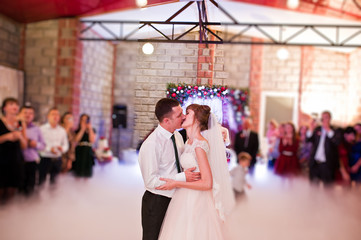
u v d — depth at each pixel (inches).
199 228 98.0
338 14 297.6
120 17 332.8
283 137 293.7
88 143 275.9
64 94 336.2
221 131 104.6
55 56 337.1
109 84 437.1
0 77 297.4
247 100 406.3
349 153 274.4
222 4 306.2
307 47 413.1
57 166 245.9
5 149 198.8
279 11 309.9
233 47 419.8
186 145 103.5
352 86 396.2
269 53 418.0
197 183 97.7
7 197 217.5
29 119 212.8
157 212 104.2
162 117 101.9
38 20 333.1
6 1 280.8
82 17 335.3
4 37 319.6
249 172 322.3
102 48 407.5
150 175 99.8
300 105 414.3
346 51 404.8
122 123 433.4
